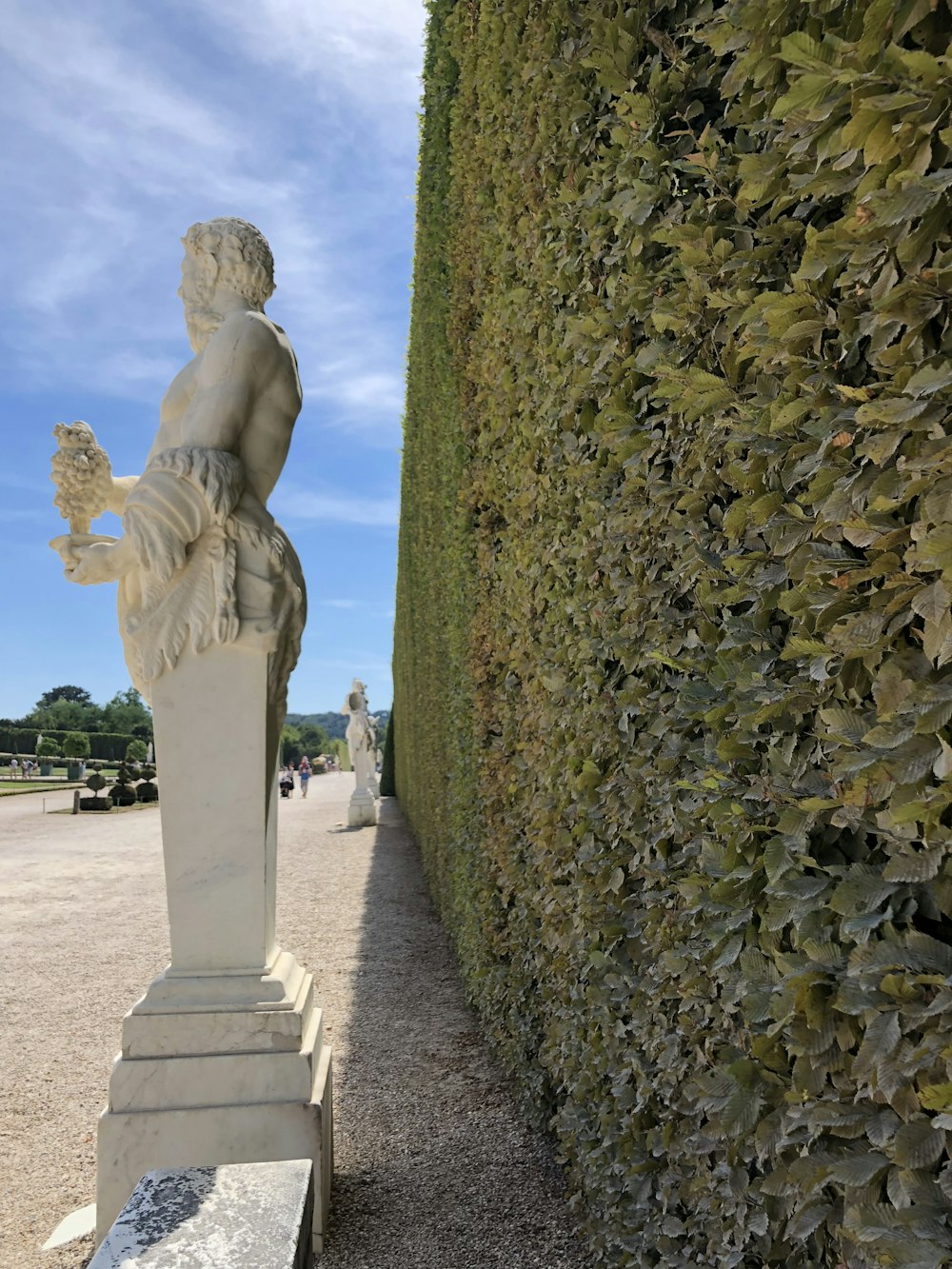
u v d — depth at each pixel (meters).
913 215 1.17
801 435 1.55
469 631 5.61
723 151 1.91
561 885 3.38
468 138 5.06
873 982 1.28
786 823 1.49
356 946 8.27
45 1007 6.49
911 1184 1.22
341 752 81.56
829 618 1.40
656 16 2.30
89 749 65.38
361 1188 3.66
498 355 4.30
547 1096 3.96
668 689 2.26
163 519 3.29
